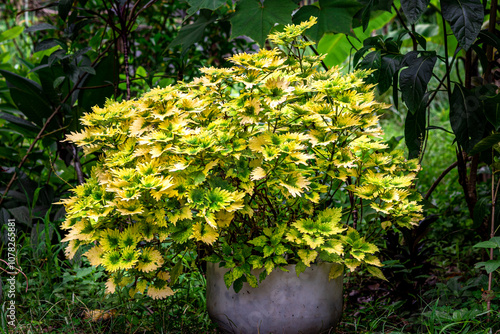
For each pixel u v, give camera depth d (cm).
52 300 224
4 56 398
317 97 182
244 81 168
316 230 171
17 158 319
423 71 212
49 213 282
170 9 377
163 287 176
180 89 212
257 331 177
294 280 176
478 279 224
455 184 372
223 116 191
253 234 192
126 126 182
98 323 205
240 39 349
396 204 187
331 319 184
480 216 231
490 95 213
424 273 230
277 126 182
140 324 199
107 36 321
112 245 167
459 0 203
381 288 232
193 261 209
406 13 198
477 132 212
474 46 221
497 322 193
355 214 221
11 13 439
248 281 172
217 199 161
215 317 187
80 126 288
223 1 240
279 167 168
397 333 189
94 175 191
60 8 247
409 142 227
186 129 171
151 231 170
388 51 231
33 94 289
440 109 605
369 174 182
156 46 349
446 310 205
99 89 301
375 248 177
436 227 313
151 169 163
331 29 263
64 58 263
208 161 169
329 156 182
